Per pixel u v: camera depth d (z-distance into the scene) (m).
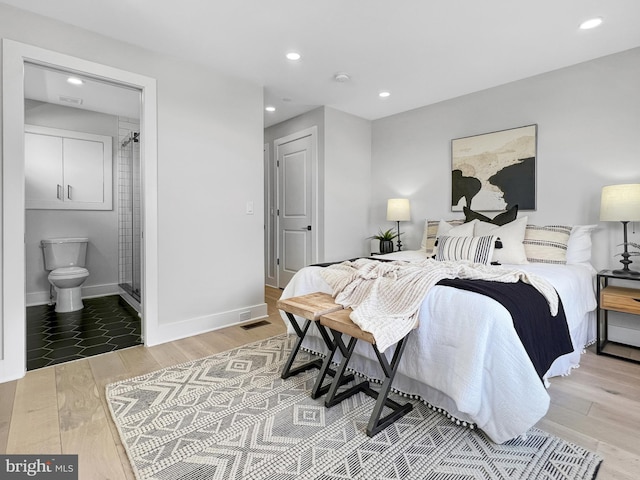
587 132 2.75
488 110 3.35
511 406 1.36
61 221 3.94
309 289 2.40
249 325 3.11
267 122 4.60
